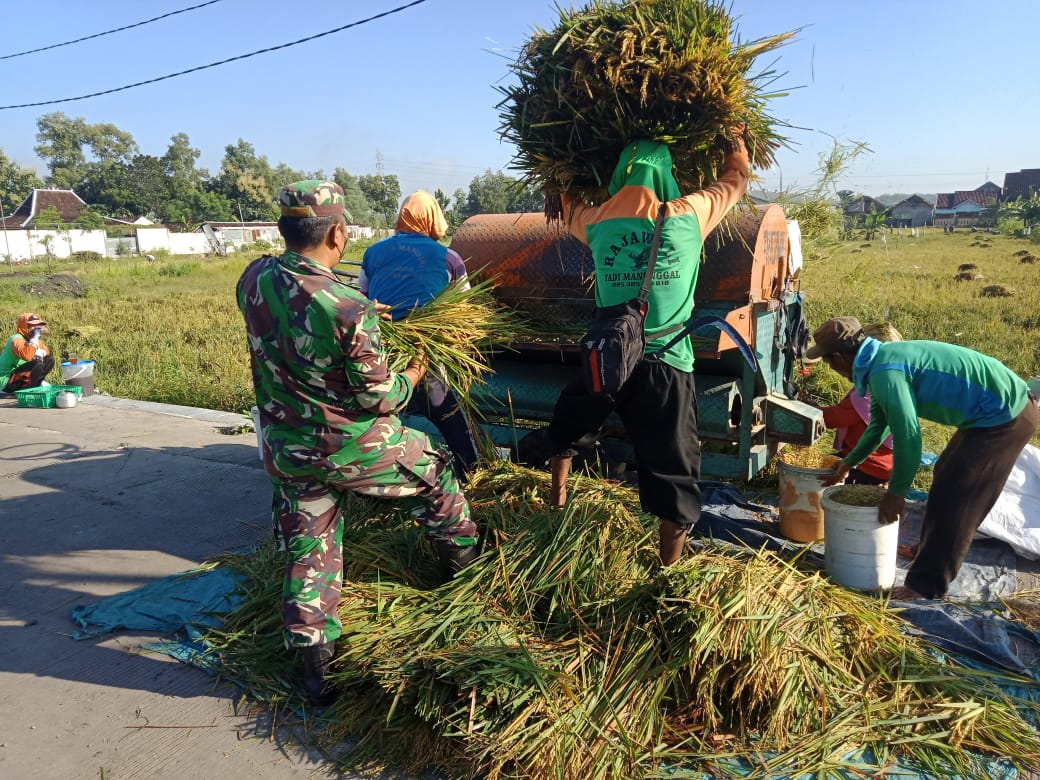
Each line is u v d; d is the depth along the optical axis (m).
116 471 5.80
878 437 3.68
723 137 3.33
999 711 2.70
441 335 4.00
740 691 2.63
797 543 4.09
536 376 4.89
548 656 2.85
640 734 2.57
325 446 2.74
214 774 2.57
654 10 3.29
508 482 4.12
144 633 3.44
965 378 3.23
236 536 4.52
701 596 2.87
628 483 4.62
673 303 3.10
